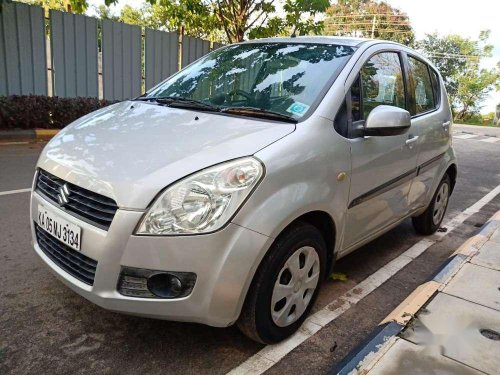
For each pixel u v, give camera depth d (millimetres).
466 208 6191
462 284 3230
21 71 8414
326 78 3012
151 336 2686
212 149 2340
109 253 2176
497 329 2689
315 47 3428
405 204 3838
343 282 3607
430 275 3619
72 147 2611
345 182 2824
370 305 3268
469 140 15484
